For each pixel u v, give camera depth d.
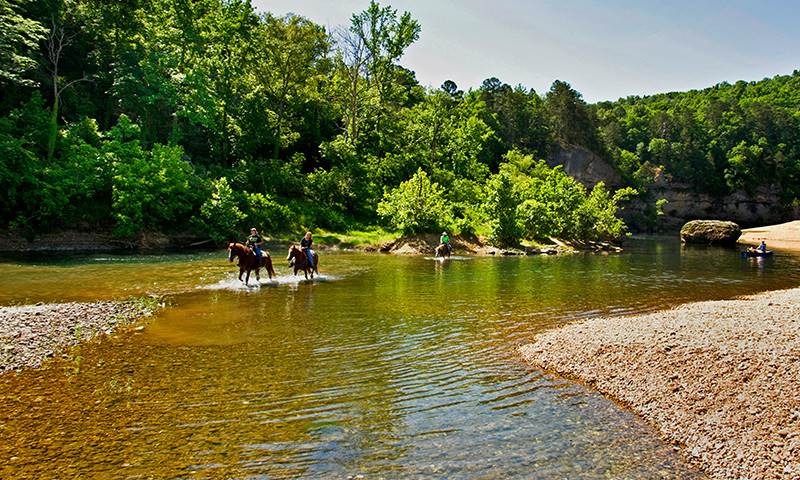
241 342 9.71
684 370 7.86
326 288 16.81
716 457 5.47
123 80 33.66
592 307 14.11
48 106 32.50
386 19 46.88
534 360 9.05
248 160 38.28
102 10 35.66
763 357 8.05
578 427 6.26
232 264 22.20
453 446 5.65
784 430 5.83
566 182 43.88
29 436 5.59
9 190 24.61
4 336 9.34
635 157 112.31
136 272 19.09
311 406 6.70
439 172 48.06
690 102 173.25
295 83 44.09
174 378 7.61
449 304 14.30
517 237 37.22
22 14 31.56
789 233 65.31
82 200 27.45
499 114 94.81
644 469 5.24
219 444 5.53
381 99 48.94
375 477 4.90
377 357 9.01
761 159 111.50
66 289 14.98
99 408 6.43
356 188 40.38
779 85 183.62
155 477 4.78
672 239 67.12
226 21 36.09
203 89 34.44
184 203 30.27
